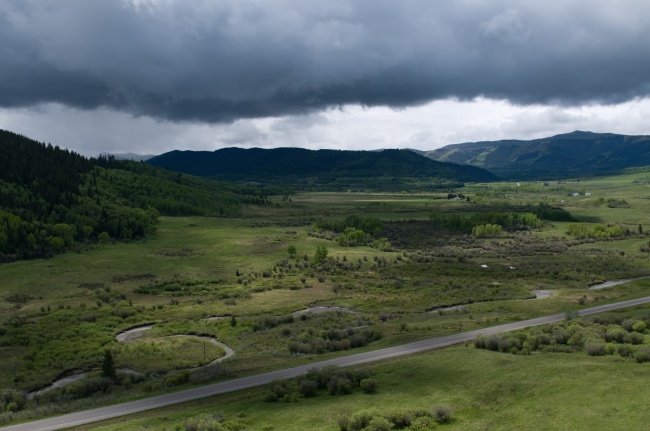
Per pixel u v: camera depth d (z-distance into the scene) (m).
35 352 93.00
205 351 93.38
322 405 55.78
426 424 48.16
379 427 46.84
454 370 62.97
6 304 127.94
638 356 60.84
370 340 90.19
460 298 133.00
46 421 58.75
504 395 53.88
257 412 55.41
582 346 72.12
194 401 62.44
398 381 61.75
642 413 45.19
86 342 98.50
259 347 91.88
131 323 114.06
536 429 45.34
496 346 73.19
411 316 114.12
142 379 78.62
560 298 126.94
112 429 53.78
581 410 47.50
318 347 85.44
